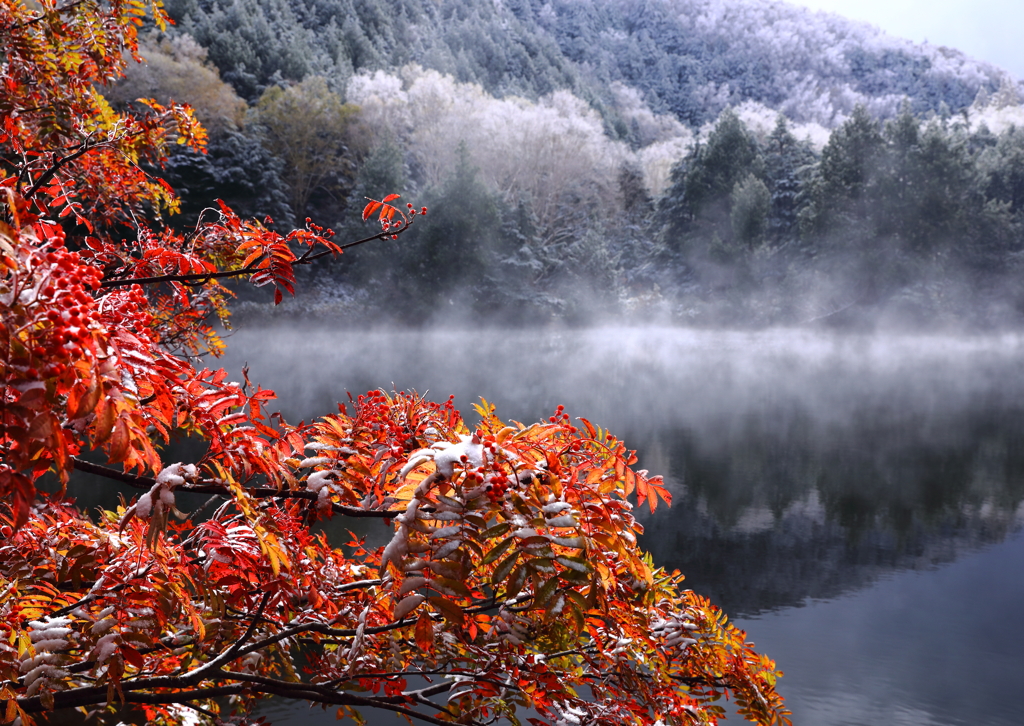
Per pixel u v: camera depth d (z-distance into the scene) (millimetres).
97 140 4113
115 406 1105
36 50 4082
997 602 8180
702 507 11883
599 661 2508
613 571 1961
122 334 1233
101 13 4273
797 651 6949
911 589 8641
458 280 44344
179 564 1921
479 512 1540
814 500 12430
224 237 2844
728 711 5086
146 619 1839
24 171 3623
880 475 14219
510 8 140125
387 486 1966
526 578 1470
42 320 1025
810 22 169750
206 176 43688
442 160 56281
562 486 1634
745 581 8820
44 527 2266
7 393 979
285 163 50281
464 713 2387
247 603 2324
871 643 7141
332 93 53344
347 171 52031
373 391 2102
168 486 1564
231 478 1618
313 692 2256
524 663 2244
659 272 56844
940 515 11664
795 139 59125
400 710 2295
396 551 1500
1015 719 5648
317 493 1943
